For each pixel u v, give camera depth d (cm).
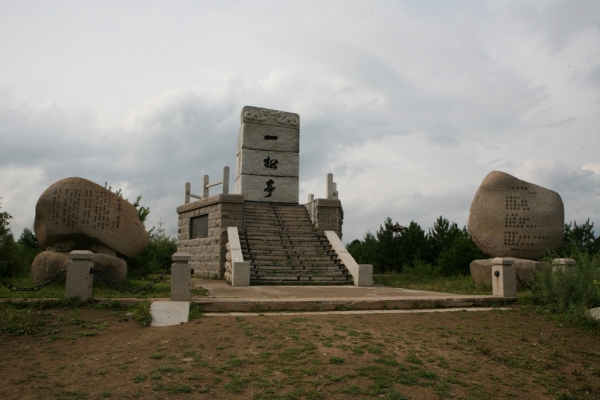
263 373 590
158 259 2392
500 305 1095
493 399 557
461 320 922
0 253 1416
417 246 2478
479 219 1475
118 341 700
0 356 627
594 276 1019
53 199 1188
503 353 723
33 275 1123
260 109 2347
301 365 622
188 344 686
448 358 683
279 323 820
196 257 2008
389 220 2647
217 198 1839
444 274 2047
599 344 799
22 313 799
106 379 557
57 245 1215
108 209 1245
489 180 1490
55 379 555
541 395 579
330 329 795
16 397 503
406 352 692
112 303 899
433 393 559
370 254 2611
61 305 876
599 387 613
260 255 1691
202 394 528
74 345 679
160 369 588
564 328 894
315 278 1566
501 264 1134
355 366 626
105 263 1170
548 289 1060
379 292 1278
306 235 1889
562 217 1443
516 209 1446
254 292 1222
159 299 947
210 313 908
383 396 542
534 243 1425
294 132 2381
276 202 2297
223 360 629
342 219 2327
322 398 530
